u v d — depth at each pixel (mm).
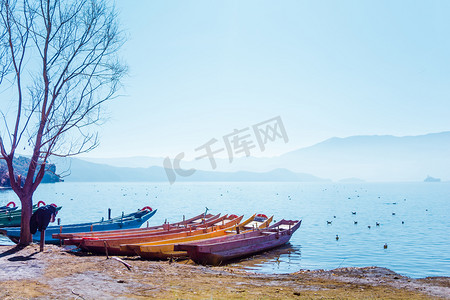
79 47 17016
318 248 25203
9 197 93375
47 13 16203
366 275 13500
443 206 73500
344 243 27625
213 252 17312
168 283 11125
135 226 29109
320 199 101625
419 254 23594
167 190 183000
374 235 32344
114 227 27016
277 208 66938
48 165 17625
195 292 10000
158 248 17188
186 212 57438
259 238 21250
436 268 19719
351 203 83000
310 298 9648
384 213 56719
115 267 13242
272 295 9938
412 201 91812
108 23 17609
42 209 15758
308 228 37469
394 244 27406
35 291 9453
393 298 9812
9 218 31875
